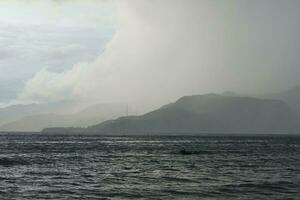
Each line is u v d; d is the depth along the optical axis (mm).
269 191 39688
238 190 40312
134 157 91375
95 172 57906
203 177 51594
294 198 35656
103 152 111500
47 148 129750
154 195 37281
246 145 170000
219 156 95375
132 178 50531
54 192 38938
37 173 56156
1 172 56844
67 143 177375
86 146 148875
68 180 48406
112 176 52750
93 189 40875
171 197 36250
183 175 54000
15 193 38156
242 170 61188
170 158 88000
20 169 61562
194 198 35719
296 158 89562
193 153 107500
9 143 169375
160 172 57938
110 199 35156
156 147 147125
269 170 61250
